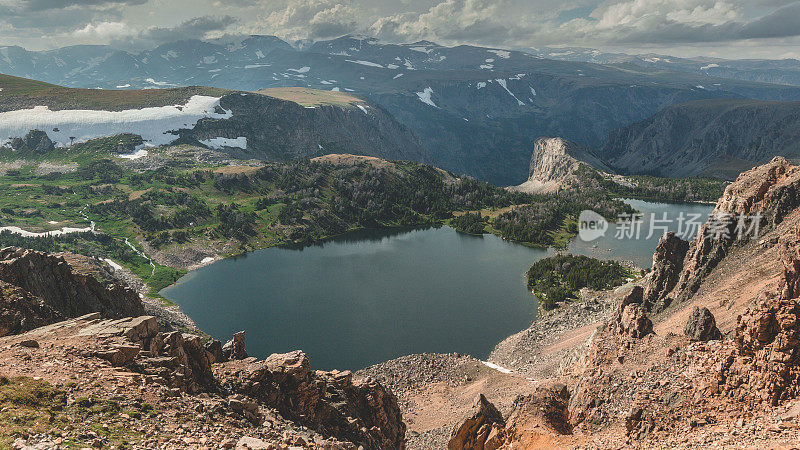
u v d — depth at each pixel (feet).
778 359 126.93
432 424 357.41
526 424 181.57
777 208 413.59
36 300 186.19
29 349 125.70
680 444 126.21
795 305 130.41
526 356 534.78
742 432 118.52
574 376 221.05
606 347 200.44
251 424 125.90
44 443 82.23
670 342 182.91
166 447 93.30
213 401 128.36
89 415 97.96
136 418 102.63
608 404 166.61
